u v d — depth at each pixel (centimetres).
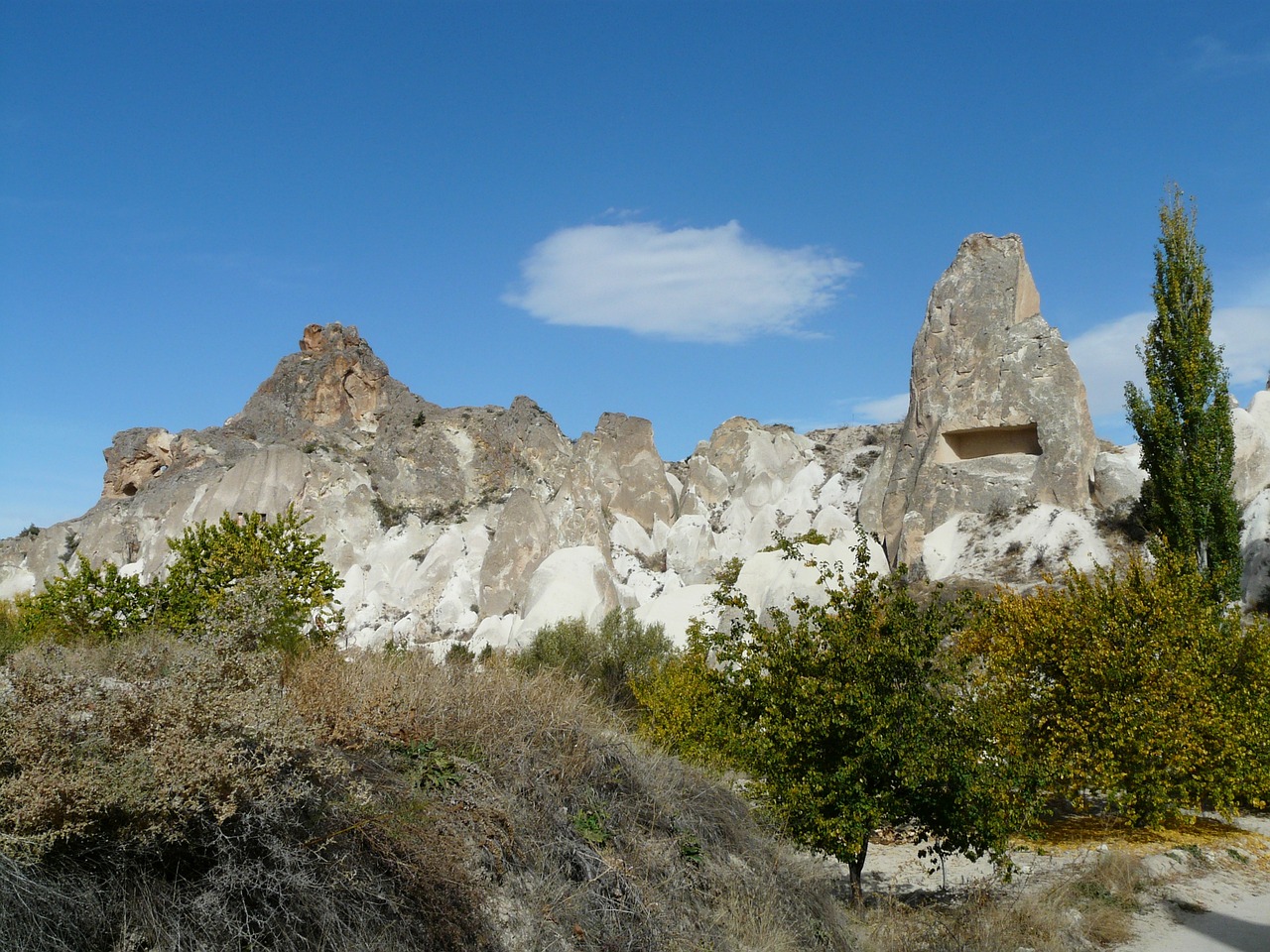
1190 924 1017
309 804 527
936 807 955
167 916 459
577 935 602
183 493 6781
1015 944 894
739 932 697
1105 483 4512
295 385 8456
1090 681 1480
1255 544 3716
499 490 7244
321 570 1455
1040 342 4816
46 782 446
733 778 1085
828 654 1000
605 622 2516
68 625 1230
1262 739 1560
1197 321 2911
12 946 409
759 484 6931
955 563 4484
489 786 650
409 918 524
